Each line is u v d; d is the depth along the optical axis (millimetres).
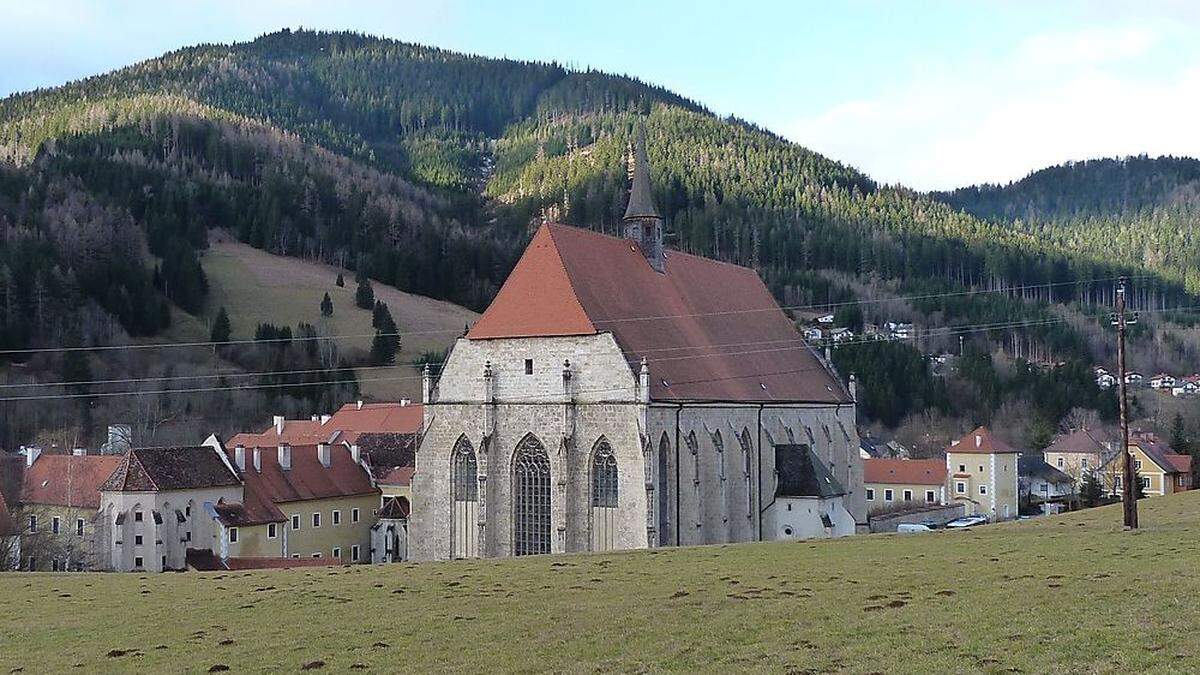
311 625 46562
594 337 88125
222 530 116438
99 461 125812
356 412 172375
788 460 105125
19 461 127938
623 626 43500
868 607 44406
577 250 94188
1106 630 38250
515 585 54844
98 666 40938
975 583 48312
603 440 87500
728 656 38188
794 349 121000
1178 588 44375
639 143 106562
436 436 93688
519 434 90375
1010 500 175750
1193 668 33312
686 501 91562
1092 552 56625
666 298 102312
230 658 41281
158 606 53500
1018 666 34750
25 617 52031
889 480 179375
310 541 129375
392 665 39281
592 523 87875
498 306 93000
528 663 38625
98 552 115062
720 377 100312
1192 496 102375
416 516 93938
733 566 58562
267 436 166875
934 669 34969
